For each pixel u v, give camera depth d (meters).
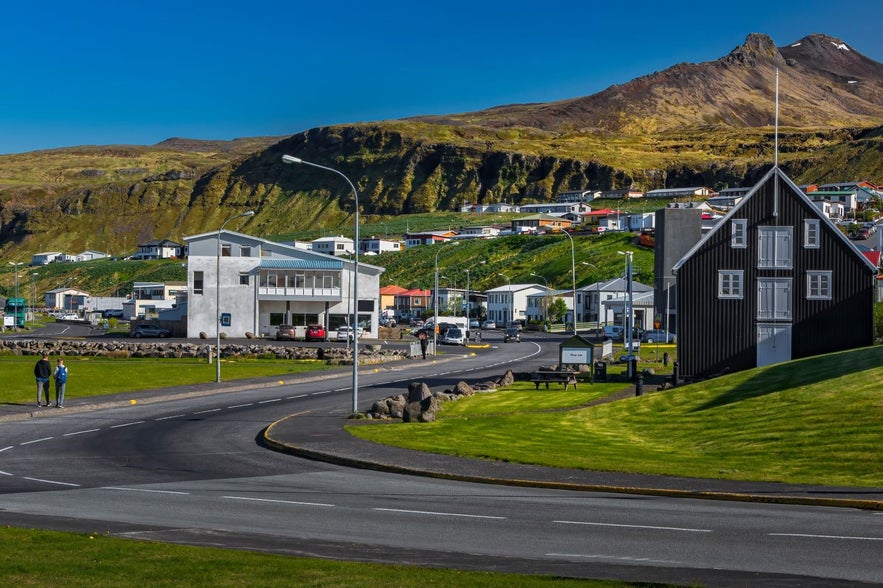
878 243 127.56
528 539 18.39
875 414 34.41
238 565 15.20
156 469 28.69
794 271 61.94
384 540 18.23
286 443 33.62
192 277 123.88
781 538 18.45
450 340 115.12
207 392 56.84
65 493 24.02
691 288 62.56
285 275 124.88
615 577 14.94
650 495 24.28
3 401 49.50
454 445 33.09
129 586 13.70
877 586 14.41
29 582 13.84
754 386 44.91
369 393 55.91
